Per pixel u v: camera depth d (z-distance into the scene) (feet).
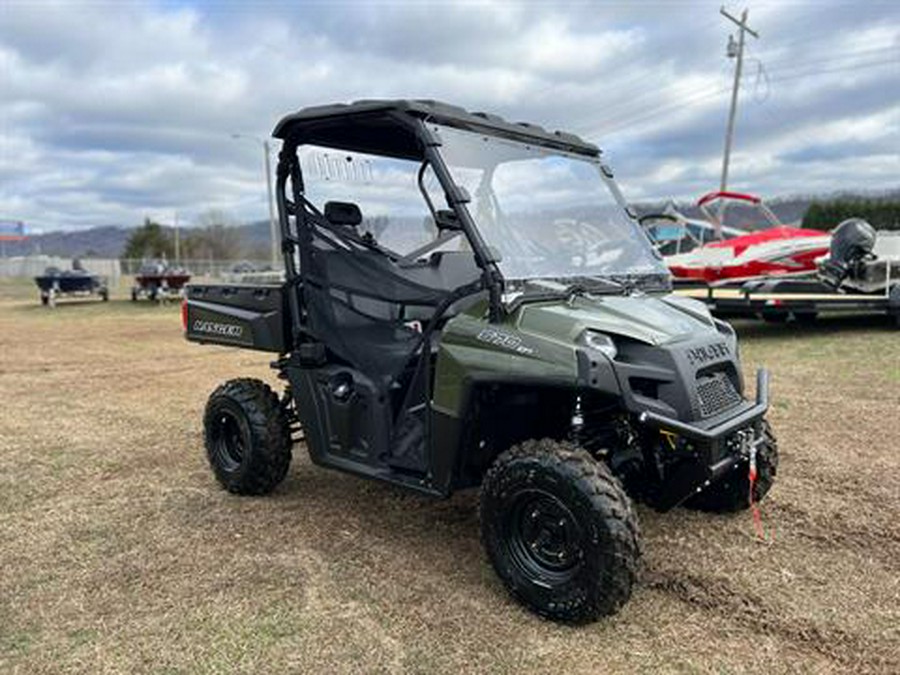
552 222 10.75
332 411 11.44
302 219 11.98
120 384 24.56
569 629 8.51
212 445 13.52
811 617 8.70
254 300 13.01
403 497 12.93
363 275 11.43
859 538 10.88
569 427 9.73
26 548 10.95
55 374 26.78
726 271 38.14
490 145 10.49
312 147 11.96
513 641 8.27
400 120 10.08
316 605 9.14
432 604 9.12
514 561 8.96
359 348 11.39
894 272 34.35
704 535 11.03
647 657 7.95
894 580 9.59
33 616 8.97
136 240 215.10
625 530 8.14
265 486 12.86
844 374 23.16
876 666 7.74
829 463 14.30
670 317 9.72
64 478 14.26
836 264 32.73
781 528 11.26
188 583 9.76
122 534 11.44
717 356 9.47
